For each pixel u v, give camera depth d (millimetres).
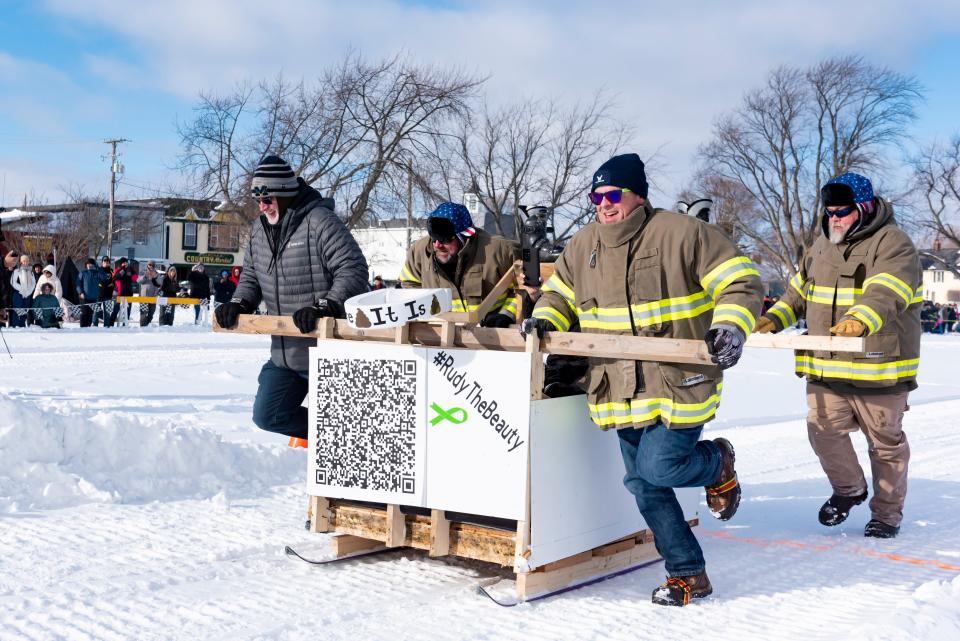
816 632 3461
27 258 19344
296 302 4953
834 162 44875
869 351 4926
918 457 7723
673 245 3576
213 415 8398
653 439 3617
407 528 4016
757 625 3529
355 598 3676
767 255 51406
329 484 4133
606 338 3572
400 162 29031
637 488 3795
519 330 3707
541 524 3662
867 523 5246
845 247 4953
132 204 57781
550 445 3703
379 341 4055
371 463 4004
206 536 4520
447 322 3814
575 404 3838
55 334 17312
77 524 4648
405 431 3906
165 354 14625
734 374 14961
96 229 52219
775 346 3594
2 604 3434
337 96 28734
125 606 3465
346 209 29578
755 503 5949
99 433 5441
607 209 3645
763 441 8391
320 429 4160
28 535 4414
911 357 4988
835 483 5152
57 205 51594
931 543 4945
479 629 3357
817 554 4668
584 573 3980
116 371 12102
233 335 19125
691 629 3457
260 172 4852
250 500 5355
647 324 3615
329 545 4422
